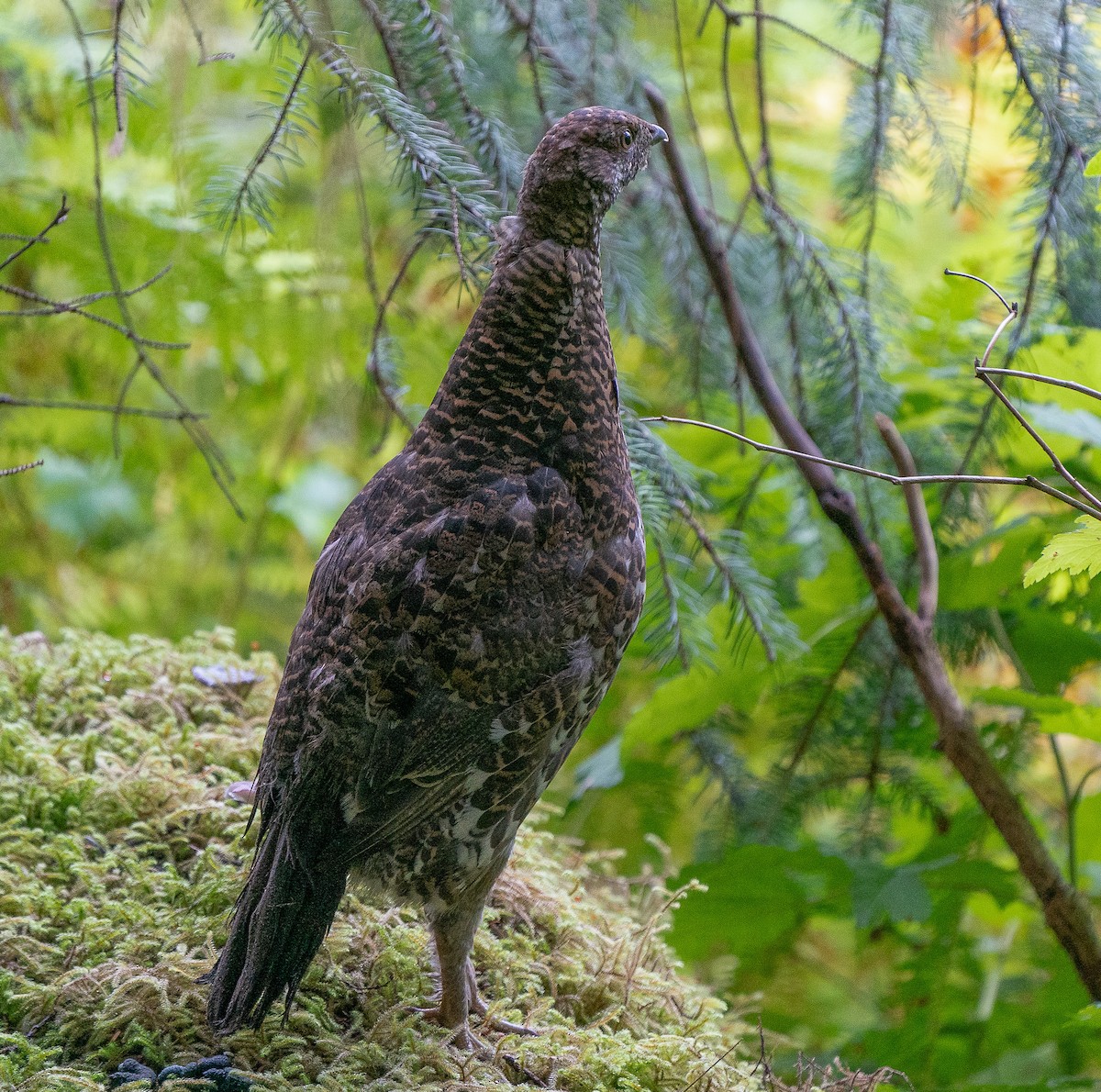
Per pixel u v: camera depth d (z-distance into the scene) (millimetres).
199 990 4199
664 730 6047
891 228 8477
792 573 7035
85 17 8047
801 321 5914
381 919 4746
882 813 6254
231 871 4805
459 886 4039
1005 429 5781
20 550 9961
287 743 3951
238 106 7715
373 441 9742
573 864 5977
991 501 6727
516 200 5000
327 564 4125
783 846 5949
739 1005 6191
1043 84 4785
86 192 7941
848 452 5770
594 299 4059
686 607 5266
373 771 3836
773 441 6316
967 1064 6230
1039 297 5355
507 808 4008
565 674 3936
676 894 4891
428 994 4445
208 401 9609
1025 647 6207
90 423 9414
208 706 6004
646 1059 4195
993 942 6910
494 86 5723
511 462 3980
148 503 10680
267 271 8219
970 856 6016
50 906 4617
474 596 3850
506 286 3988
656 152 5938
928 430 6043
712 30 7855
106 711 5867
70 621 10016
